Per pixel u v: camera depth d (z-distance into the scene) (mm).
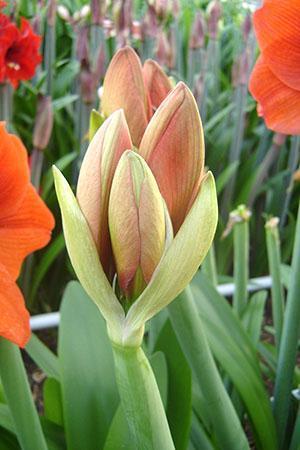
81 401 743
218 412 679
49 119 1356
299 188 1834
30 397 586
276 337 980
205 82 1675
